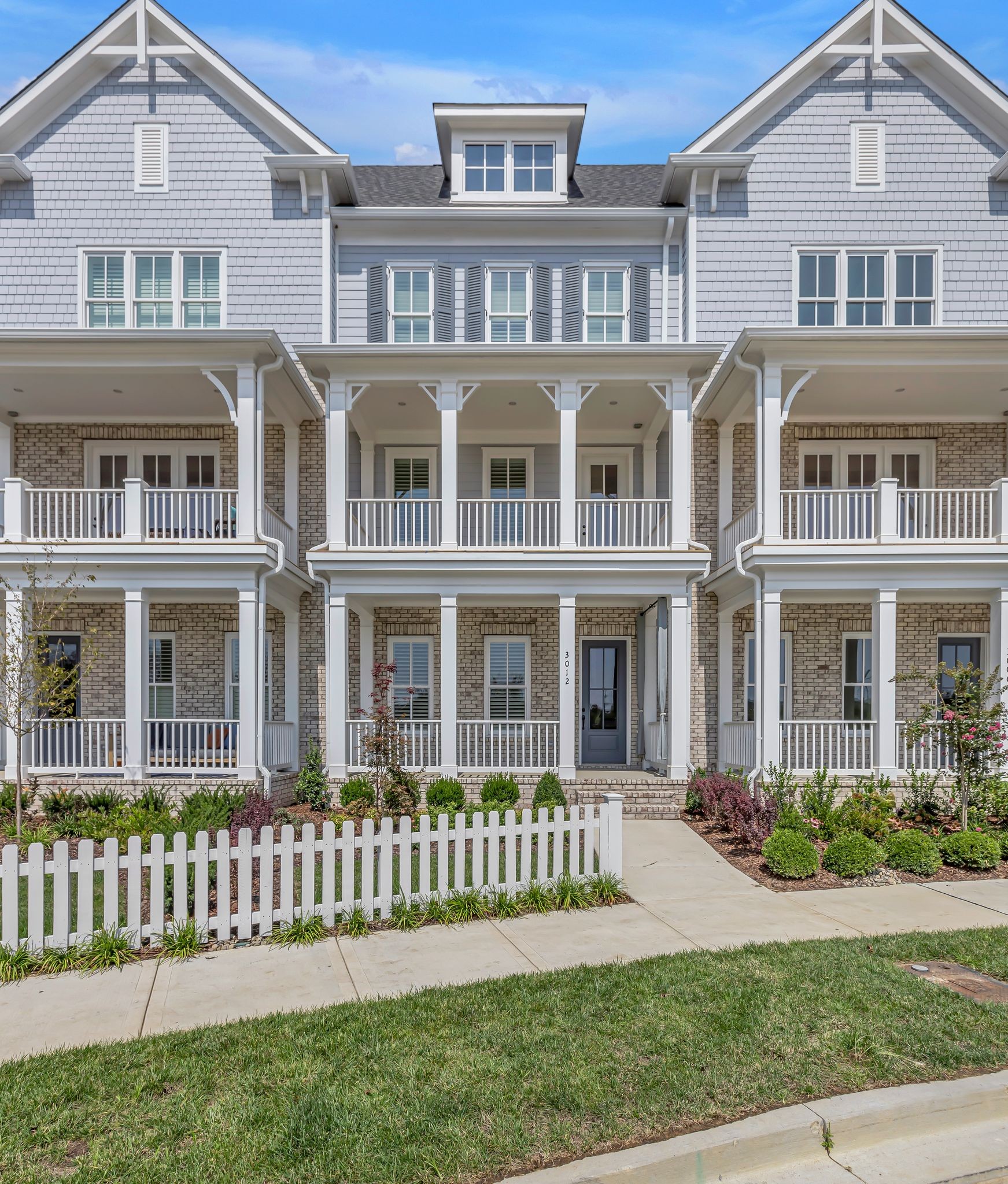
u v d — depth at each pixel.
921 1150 4.17
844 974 6.13
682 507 13.87
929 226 16.03
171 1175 3.72
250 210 16.11
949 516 13.75
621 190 17.94
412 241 16.50
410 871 7.70
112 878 6.72
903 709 15.81
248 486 13.40
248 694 13.19
